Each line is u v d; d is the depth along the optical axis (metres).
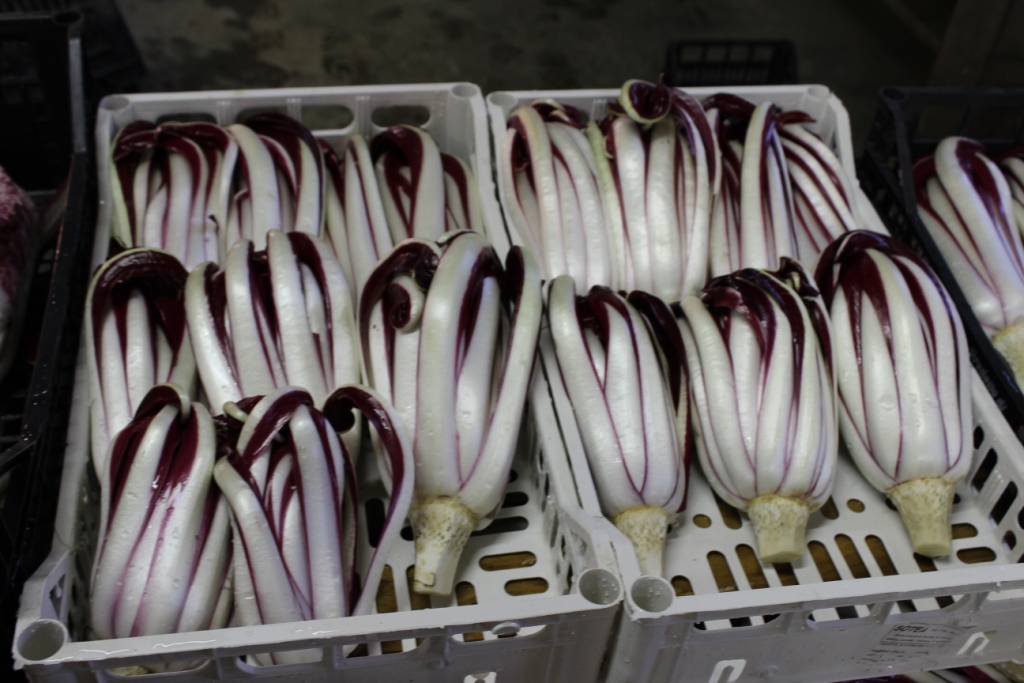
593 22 4.17
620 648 1.20
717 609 1.15
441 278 1.36
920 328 1.52
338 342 1.48
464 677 1.21
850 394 1.55
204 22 3.95
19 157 2.11
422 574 1.32
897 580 1.20
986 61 2.97
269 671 1.12
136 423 1.24
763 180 1.77
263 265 1.48
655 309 1.51
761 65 2.89
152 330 1.51
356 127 1.99
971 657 1.40
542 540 1.48
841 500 1.57
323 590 1.22
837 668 1.33
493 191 1.83
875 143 2.04
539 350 1.53
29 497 1.28
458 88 1.96
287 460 1.25
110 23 3.21
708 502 1.56
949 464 1.47
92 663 1.05
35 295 1.81
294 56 3.84
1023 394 1.55
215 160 1.80
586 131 1.87
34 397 1.36
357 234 1.71
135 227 1.72
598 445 1.41
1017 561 1.49
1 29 1.86
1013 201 1.94
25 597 1.14
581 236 1.71
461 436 1.34
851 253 1.63
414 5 4.14
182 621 1.18
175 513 1.18
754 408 1.45
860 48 4.16
